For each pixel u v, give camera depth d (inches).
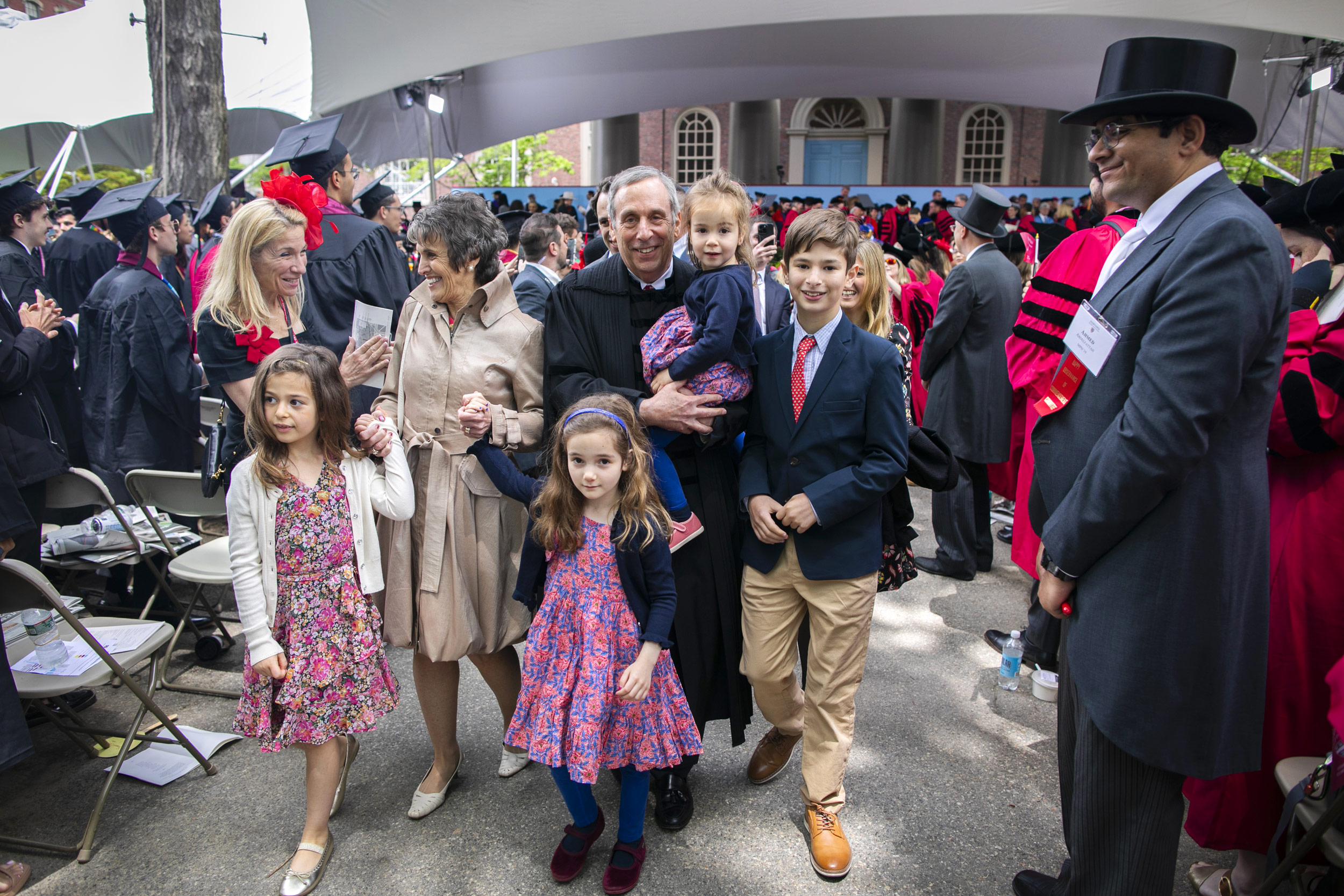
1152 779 64.0
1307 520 75.8
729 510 90.6
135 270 149.8
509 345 91.0
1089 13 282.2
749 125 832.9
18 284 165.6
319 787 84.8
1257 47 374.0
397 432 88.7
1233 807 76.7
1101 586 63.5
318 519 82.4
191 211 269.1
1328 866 76.5
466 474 88.6
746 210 84.3
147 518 126.2
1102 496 60.7
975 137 903.7
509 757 102.2
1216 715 60.9
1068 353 68.5
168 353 147.8
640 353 89.6
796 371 84.4
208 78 279.6
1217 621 60.0
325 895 82.5
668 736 81.5
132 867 87.0
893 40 419.2
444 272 86.4
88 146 495.5
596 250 171.3
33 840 90.5
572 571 80.6
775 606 86.6
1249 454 60.1
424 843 90.3
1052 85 469.1
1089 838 67.2
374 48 309.3
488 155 908.0
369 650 84.9
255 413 80.4
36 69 379.6
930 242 240.5
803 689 107.3
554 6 292.5
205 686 124.0
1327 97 391.9
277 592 82.4
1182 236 59.3
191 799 98.3
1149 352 58.5
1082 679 64.9
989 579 165.5
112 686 123.6
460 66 309.9
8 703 82.9
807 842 89.8
